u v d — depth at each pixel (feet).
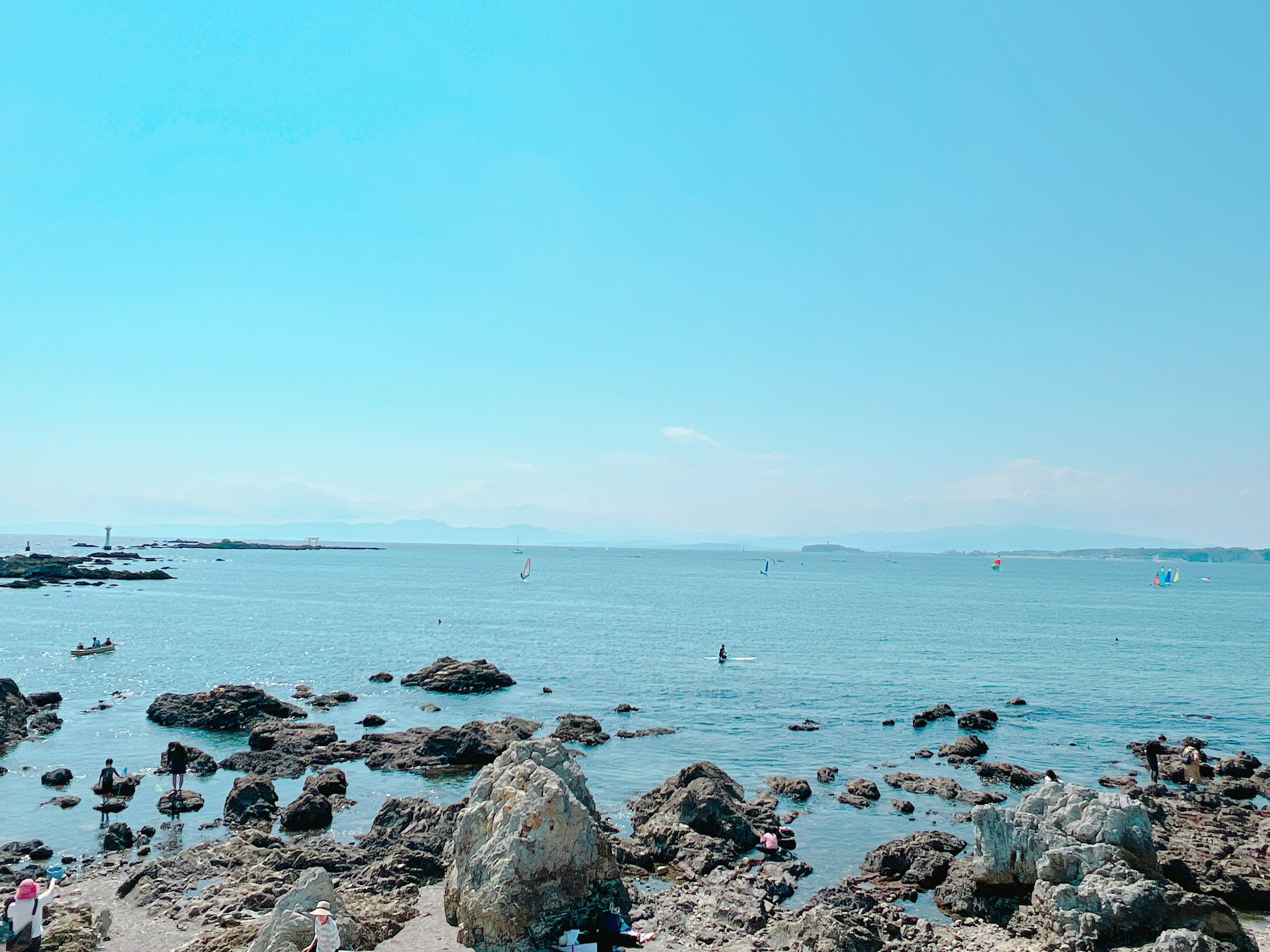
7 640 296.30
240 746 162.71
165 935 77.66
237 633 332.19
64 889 90.12
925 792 137.90
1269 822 119.75
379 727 180.24
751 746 168.96
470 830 81.76
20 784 133.08
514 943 74.02
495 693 221.25
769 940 77.25
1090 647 341.41
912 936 80.38
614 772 147.43
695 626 400.06
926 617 477.77
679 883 95.76
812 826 120.37
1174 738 184.14
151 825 114.52
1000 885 89.45
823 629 397.60
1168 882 86.48
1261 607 627.05
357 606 471.21
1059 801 93.56
